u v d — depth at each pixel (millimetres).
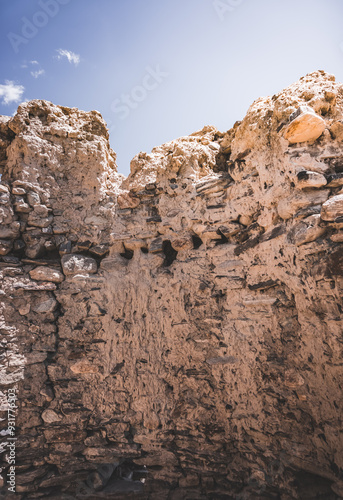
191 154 3324
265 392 2502
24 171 3305
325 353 2154
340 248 2072
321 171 2330
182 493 2641
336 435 2051
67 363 3086
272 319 2555
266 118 2715
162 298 3109
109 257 3389
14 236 3191
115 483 2844
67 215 3430
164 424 2822
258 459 2465
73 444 2904
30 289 3115
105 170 3666
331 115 2422
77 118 3686
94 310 3193
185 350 2930
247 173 2867
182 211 3229
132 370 3002
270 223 2635
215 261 2998
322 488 2143
